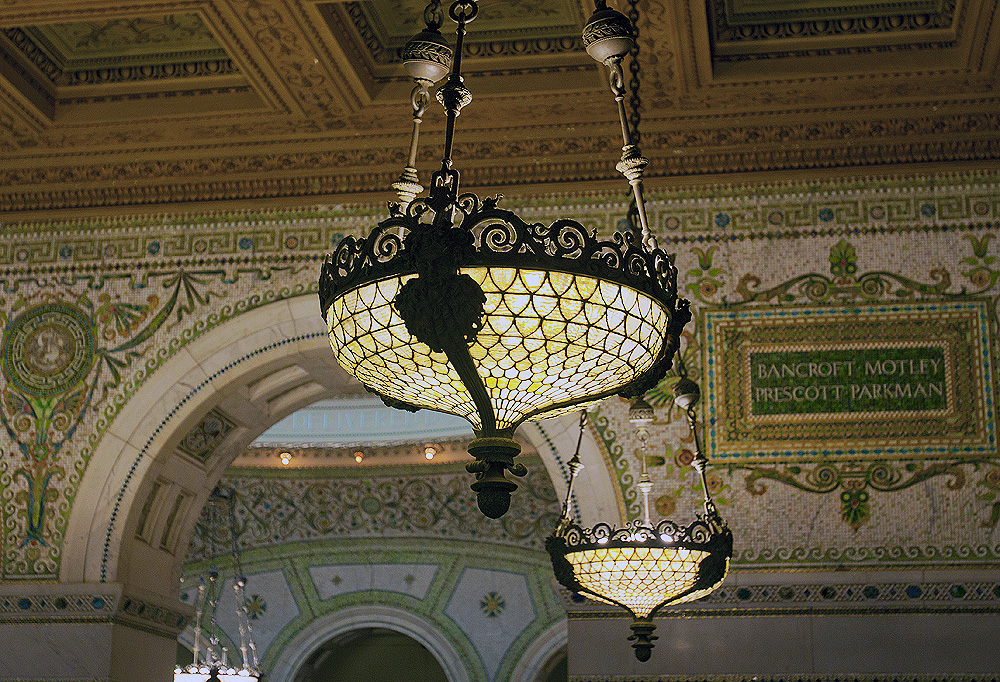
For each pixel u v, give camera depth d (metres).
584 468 5.88
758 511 5.68
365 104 5.98
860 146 5.97
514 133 6.14
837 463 5.70
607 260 2.68
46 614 5.98
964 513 5.56
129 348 6.30
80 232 6.51
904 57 5.57
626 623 5.63
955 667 5.36
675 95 5.82
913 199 5.95
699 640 5.55
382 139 6.24
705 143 6.07
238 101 6.07
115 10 5.26
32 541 6.11
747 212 6.05
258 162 6.37
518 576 11.30
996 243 5.84
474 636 11.31
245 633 11.60
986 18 5.18
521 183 6.23
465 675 11.23
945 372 5.73
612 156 6.14
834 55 5.62
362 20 5.54
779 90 5.76
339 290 2.79
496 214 2.62
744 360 5.88
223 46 5.51
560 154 6.17
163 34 5.81
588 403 2.97
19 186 6.53
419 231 2.60
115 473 6.14
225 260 6.36
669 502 5.76
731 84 5.71
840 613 5.51
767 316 5.91
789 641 5.50
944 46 5.53
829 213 5.99
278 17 5.30
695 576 4.40
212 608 11.66
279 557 11.73
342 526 11.62
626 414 5.92
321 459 11.15
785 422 5.77
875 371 5.78
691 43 5.38
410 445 11.00
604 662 5.59
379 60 5.84
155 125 6.19
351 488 11.31
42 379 6.32
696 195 6.11
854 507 5.63
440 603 11.44
